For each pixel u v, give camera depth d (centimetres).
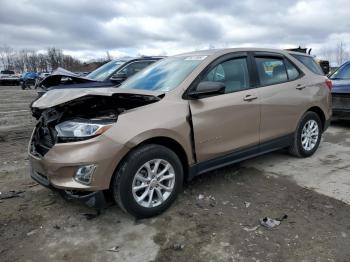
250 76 467
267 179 468
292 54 554
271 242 319
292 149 548
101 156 328
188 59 455
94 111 371
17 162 572
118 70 820
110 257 304
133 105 371
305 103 537
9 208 397
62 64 8875
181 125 377
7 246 321
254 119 458
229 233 336
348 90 743
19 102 1702
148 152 354
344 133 743
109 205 398
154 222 360
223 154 428
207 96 410
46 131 377
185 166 400
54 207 398
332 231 333
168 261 297
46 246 321
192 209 385
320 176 475
